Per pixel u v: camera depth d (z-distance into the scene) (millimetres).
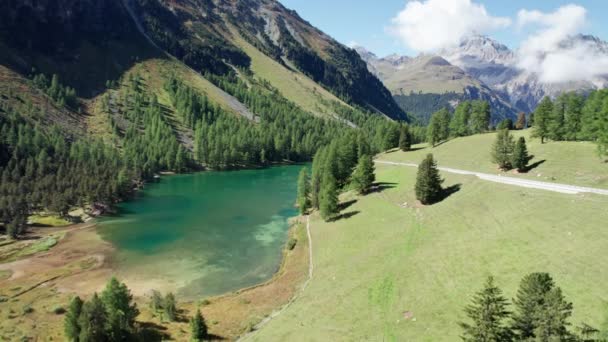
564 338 29844
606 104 79938
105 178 132750
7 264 77875
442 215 74375
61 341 50719
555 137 106312
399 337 42844
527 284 32375
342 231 86500
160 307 59500
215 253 84625
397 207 90188
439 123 149500
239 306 60812
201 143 195750
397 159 147625
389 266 60938
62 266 77000
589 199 60875
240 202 130625
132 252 84875
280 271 74875
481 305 33719
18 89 182250
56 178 121812
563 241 49812
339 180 124938
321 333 47625
